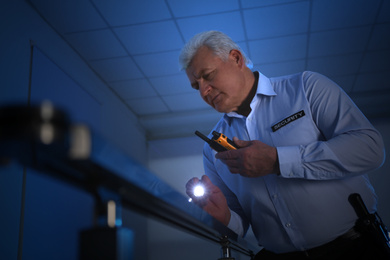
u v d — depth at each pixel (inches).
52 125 7.2
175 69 179.9
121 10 135.9
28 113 7.0
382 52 174.1
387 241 39.2
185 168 242.4
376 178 216.1
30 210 114.3
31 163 9.3
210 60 48.9
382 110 224.4
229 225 46.1
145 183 15.3
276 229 45.1
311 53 173.2
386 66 186.7
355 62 182.4
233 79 49.1
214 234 33.8
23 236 108.8
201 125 242.2
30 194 115.6
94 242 11.9
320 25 152.4
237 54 50.4
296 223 42.8
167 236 231.5
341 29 155.9
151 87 196.4
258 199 45.8
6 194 104.7
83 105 161.2
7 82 112.0
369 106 222.7
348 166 38.5
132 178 13.5
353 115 41.3
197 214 26.3
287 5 139.0
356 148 38.4
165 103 216.5
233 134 52.6
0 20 112.9
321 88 44.8
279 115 47.4
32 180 117.7
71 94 151.5
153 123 237.6
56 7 131.9
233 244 41.7
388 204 209.9
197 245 227.8
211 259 223.6
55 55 142.2
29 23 127.8
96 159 10.1
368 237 39.4
